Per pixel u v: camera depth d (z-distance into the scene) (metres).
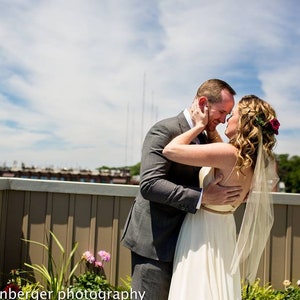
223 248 2.07
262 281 3.71
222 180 2.01
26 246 3.62
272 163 2.08
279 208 3.74
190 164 1.98
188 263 2.04
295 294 3.48
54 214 3.65
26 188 3.59
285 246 3.73
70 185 3.62
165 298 2.18
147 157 2.09
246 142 1.98
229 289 2.04
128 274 3.66
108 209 3.67
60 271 3.60
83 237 3.65
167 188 2.00
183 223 2.14
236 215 3.69
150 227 2.17
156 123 2.17
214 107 2.07
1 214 3.47
